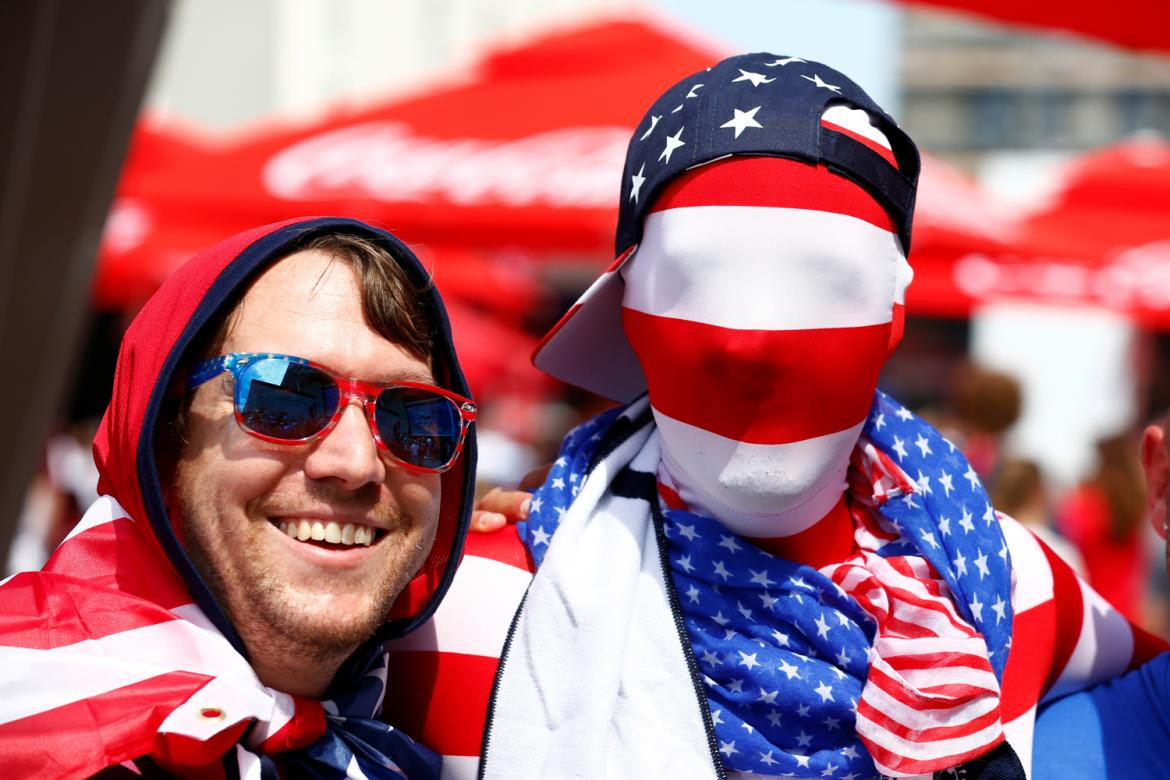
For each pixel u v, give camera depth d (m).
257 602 1.49
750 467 1.55
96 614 1.48
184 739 1.38
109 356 6.68
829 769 1.59
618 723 1.57
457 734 1.68
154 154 5.45
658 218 1.58
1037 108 18.89
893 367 12.23
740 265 1.51
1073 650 1.80
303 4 13.67
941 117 19.14
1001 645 1.64
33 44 2.28
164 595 1.53
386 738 1.61
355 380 1.53
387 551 1.57
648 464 1.73
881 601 1.63
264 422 1.49
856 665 1.61
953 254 4.87
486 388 7.96
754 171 1.52
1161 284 6.02
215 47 13.55
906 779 1.61
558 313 11.42
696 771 1.55
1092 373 11.66
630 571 1.64
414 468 1.57
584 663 1.58
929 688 1.57
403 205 4.47
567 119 4.66
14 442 2.61
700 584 1.64
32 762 1.36
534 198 4.28
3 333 2.50
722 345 1.50
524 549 1.78
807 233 1.50
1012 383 4.87
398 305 1.59
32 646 1.43
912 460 1.70
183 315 1.53
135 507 1.53
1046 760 1.75
